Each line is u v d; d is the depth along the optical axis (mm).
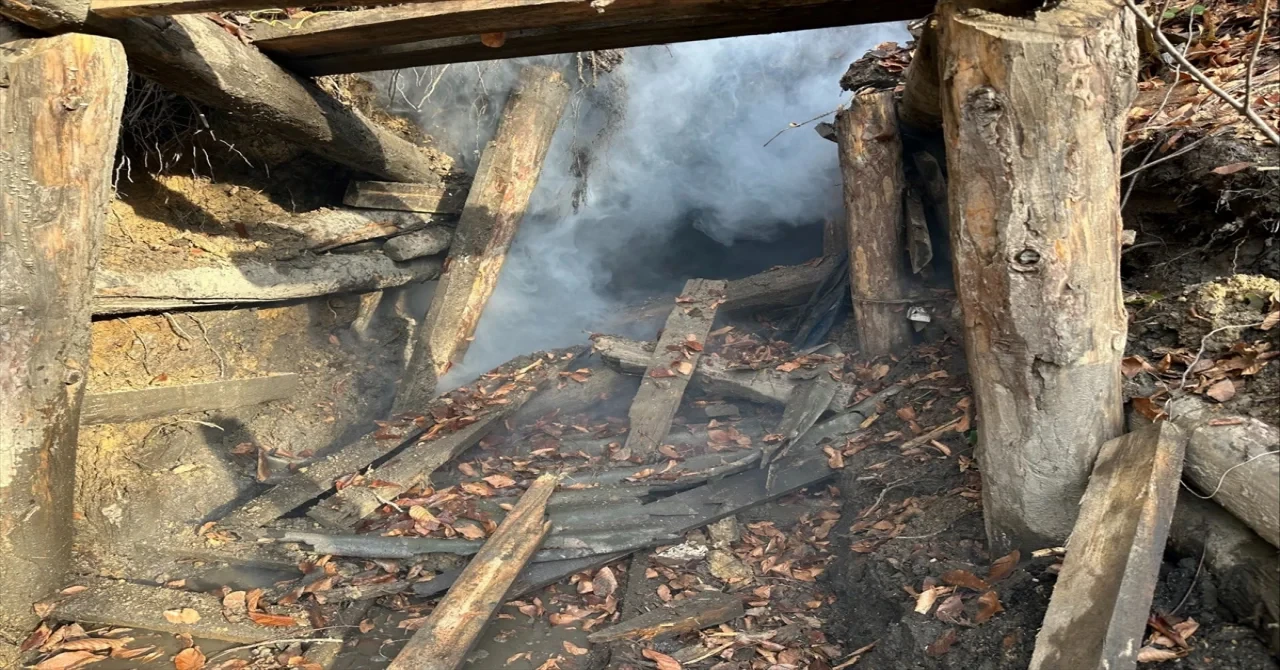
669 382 5113
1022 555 2881
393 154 6000
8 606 3363
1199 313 3029
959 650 2637
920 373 4570
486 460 4820
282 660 3305
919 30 5512
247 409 4992
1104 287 2639
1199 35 4102
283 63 4590
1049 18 2523
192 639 3443
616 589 3686
